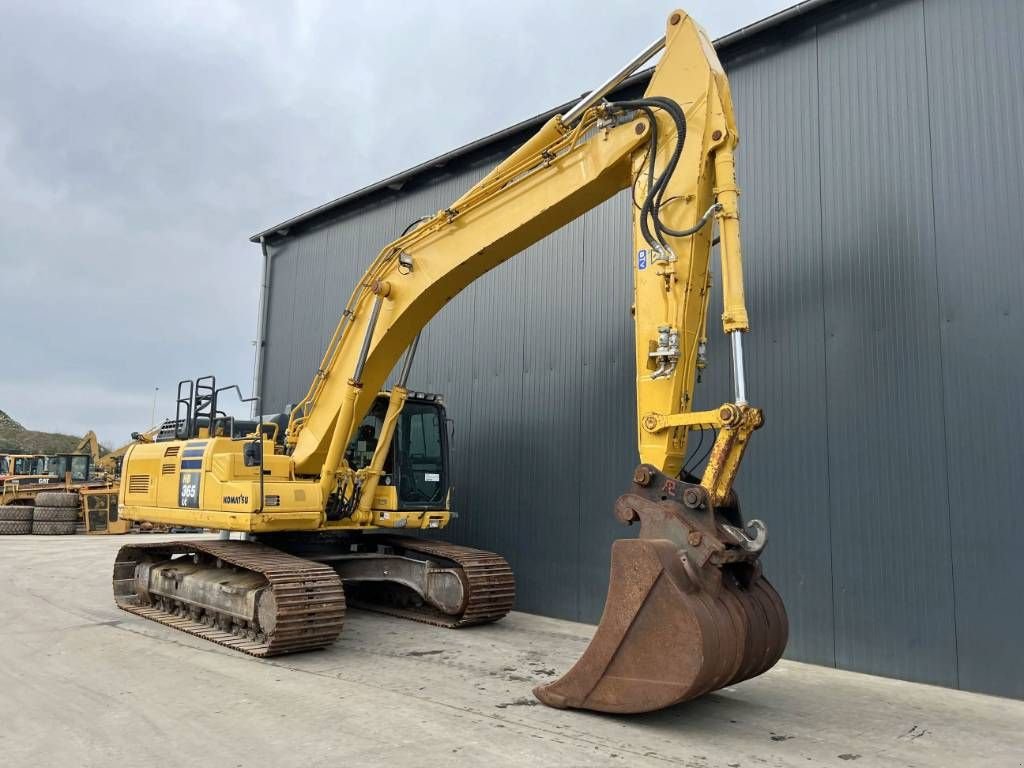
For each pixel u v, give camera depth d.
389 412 8.48
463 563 8.34
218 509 7.98
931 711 5.71
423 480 9.10
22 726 4.80
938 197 6.99
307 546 9.25
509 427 10.37
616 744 4.59
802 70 7.98
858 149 7.52
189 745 4.48
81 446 26.50
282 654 6.91
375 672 6.34
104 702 5.34
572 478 9.54
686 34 5.70
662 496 5.07
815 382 7.57
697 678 4.44
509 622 8.98
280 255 14.92
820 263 7.65
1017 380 6.43
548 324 10.09
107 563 13.66
